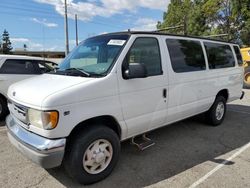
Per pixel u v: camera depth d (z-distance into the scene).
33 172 3.74
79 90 3.12
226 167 3.93
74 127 3.12
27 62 6.82
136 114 3.80
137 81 3.75
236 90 6.42
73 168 3.22
